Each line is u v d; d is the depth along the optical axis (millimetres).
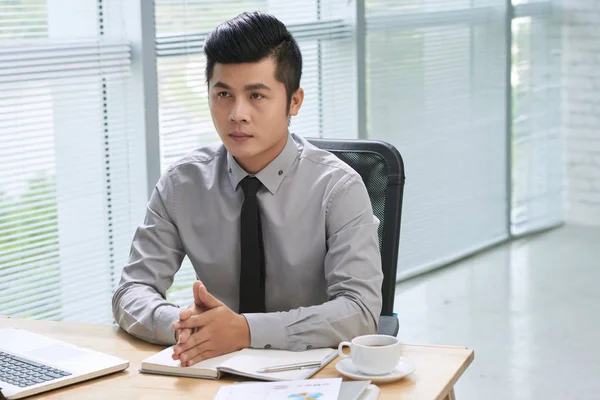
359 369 1767
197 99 3895
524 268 5746
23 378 1763
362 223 2189
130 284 2240
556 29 6828
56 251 3400
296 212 2232
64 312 3445
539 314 4801
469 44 5926
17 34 3184
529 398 3662
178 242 2346
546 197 6879
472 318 4750
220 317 1897
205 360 1855
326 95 4789
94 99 3496
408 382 1749
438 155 5707
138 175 3623
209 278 2312
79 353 1906
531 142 6668
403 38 5316
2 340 1991
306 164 2262
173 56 3709
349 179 2227
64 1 3336
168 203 2320
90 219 3508
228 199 2275
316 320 1972
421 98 5512
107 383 1778
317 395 1610
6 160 3180
